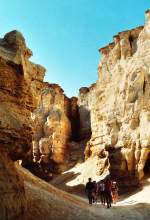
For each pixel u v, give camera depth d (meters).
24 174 22.25
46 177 50.97
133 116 36.03
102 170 40.94
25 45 16.58
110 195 24.34
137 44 39.62
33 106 16.64
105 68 45.59
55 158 52.69
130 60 40.09
